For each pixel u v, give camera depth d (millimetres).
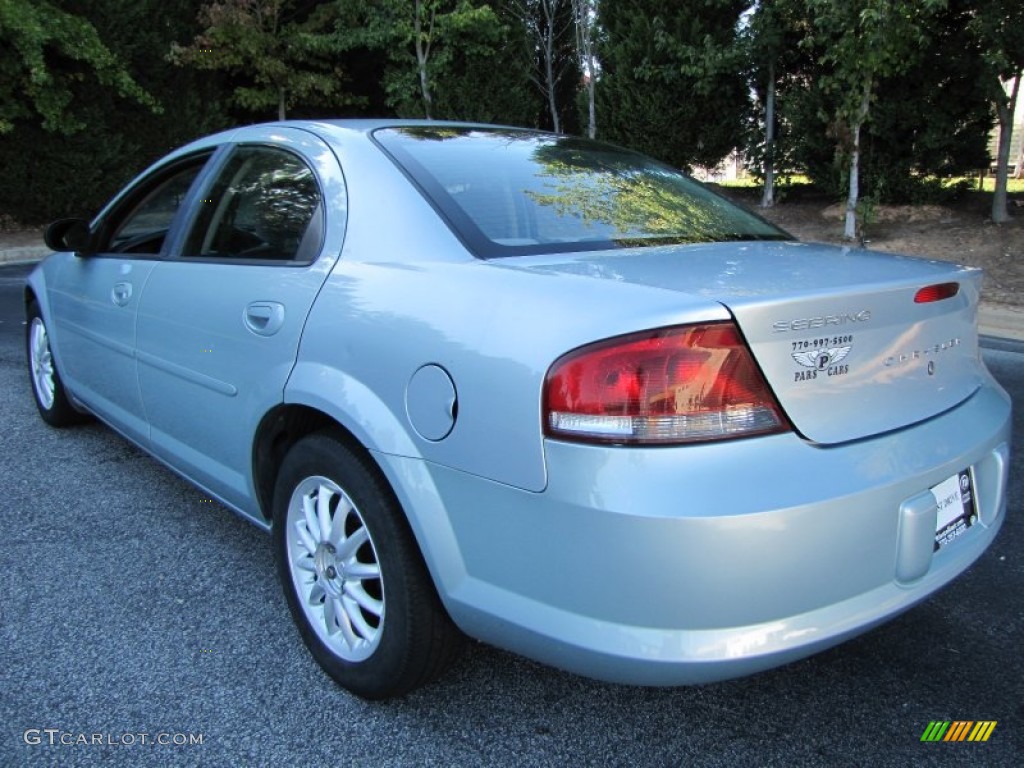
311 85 16469
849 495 1729
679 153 13484
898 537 1845
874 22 9320
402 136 2652
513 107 15969
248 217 2795
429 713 2240
